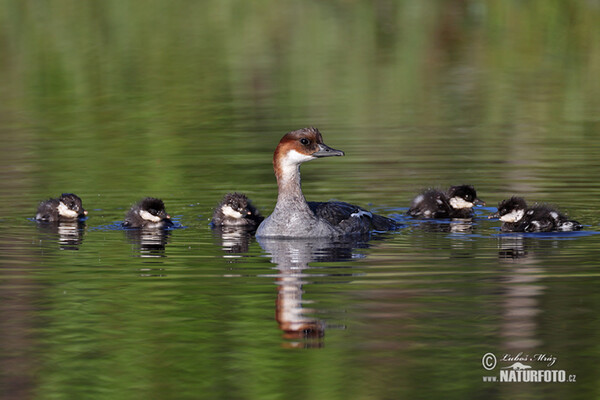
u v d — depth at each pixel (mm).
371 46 40156
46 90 33156
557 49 38625
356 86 32969
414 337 11125
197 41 41719
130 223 17172
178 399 9719
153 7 48938
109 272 14008
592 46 38812
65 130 26859
